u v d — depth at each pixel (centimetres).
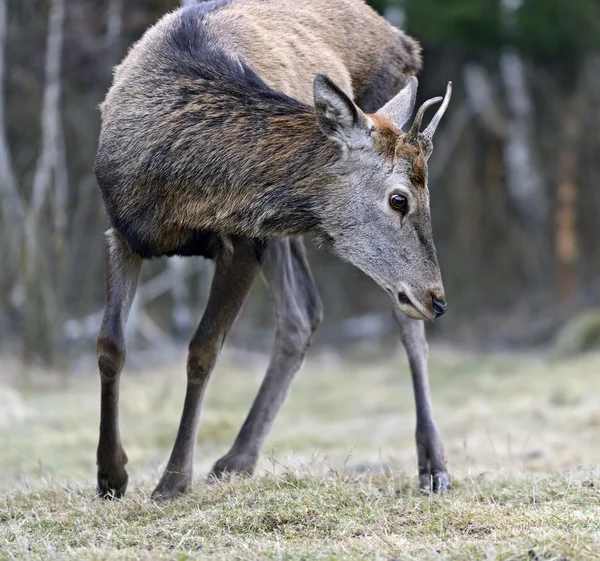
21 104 2380
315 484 884
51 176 2380
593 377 1941
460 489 934
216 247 916
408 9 2584
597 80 3225
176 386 1997
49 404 1781
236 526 805
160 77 922
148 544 774
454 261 3203
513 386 1911
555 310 3023
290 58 990
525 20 2639
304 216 900
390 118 927
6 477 1202
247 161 890
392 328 2956
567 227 3075
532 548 706
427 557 708
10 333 2339
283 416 1758
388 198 878
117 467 909
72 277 2634
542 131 3322
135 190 905
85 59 2297
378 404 1848
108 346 894
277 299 1059
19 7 2308
